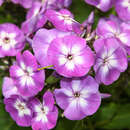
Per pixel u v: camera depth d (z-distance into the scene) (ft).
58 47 0.75
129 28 0.85
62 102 0.77
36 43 0.77
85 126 0.89
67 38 0.75
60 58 0.75
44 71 0.76
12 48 0.87
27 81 0.78
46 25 0.81
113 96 0.99
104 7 0.96
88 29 0.81
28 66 0.78
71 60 0.75
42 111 0.80
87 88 0.77
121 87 0.95
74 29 0.77
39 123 0.80
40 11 0.87
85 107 0.78
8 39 0.88
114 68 0.78
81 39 0.75
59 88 0.78
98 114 0.98
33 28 0.81
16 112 0.83
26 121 0.82
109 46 0.76
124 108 1.01
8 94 0.83
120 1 0.97
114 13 1.03
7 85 0.84
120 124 1.01
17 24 1.05
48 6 0.90
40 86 0.77
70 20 0.78
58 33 0.77
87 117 0.85
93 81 0.76
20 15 1.04
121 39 0.83
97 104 0.77
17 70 0.80
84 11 1.00
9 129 0.97
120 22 0.93
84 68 0.74
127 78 0.91
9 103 0.83
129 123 1.01
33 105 0.79
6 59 0.90
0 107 0.96
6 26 0.88
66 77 0.76
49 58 0.74
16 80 0.80
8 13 1.04
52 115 0.77
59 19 0.78
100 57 0.76
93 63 0.74
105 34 0.82
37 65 0.76
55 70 0.75
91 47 0.78
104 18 0.92
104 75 0.78
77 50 0.75
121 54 0.77
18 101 0.81
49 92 0.76
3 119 0.97
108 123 1.00
